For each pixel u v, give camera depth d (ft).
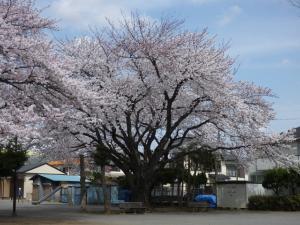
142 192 94.27
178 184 116.98
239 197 105.09
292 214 84.33
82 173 97.45
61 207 111.65
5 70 60.70
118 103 86.48
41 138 64.69
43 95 66.69
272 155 98.84
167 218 72.69
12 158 75.25
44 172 198.80
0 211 92.32
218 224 61.41
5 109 59.88
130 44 89.86
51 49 66.18
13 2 62.75
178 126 97.91
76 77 88.22
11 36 60.23
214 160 116.98
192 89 91.50
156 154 94.63
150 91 90.07
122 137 95.96
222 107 90.89
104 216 77.10
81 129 85.92
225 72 91.45
